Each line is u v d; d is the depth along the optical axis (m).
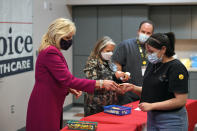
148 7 5.58
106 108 2.64
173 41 1.95
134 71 3.13
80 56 5.86
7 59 3.72
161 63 1.95
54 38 2.06
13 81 3.89
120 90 2.44
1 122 3.65
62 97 2.15
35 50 4.48
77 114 5.36
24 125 4.21
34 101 2.06
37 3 4.51
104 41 2.79
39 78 2.06
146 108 1.86
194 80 5.49
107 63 2.88
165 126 1.93
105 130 2.12
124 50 3.19
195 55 5.95
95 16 5.68
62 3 5.42
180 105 1.87
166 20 5.79
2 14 3.61
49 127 2.04
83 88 2.14
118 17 5.56
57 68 2.02
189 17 5.68
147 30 3.06
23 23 4.09
